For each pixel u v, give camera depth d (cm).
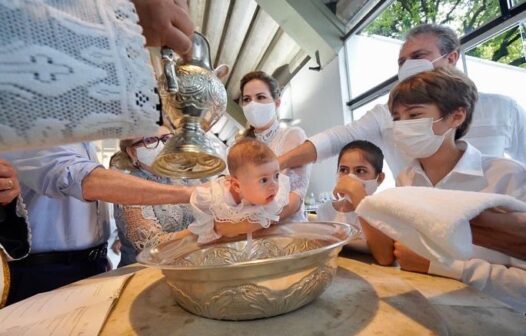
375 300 55
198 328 50
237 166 106
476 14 181
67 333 51
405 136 88
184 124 54
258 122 154
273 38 371
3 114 24
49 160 90
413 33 127
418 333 44
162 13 42
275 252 79
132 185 94
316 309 53
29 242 82
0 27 23
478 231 51
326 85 343
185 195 105
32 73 25
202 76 53
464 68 188
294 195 124
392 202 50
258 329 48
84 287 76
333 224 78
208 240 97
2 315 61
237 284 48
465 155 85
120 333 51
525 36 157
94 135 30
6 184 74
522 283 63
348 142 138
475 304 55
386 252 77
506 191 78
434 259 46
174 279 54
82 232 108
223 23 368
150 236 111
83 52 28
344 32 316
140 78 32
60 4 28
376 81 281
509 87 165
